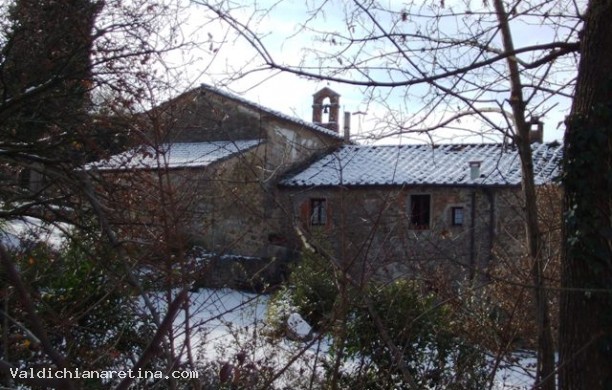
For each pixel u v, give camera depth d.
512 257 7.40
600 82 4.74
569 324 4.74
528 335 5.66
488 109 5.29
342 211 4.31
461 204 17.19
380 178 17.92
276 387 4.67
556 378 5.19
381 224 4.58
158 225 4.21
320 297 5.35
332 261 4.02
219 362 4.53
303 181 17.42
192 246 4.29
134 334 4.80
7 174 6.52
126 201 4.90
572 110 4.90
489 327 5.65
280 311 5.53
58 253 5.73
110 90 5.84
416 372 5.59
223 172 4.99
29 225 6.49
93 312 4.90
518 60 5.15
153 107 4.69
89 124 5.76
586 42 4.83
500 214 16.27
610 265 4.67
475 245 16.27
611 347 4.57
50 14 5.86
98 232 5.35
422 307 5.52
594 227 4.67
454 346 5.66
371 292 5.21
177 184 4.70
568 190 4.86
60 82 5.94
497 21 5.04
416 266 5.91
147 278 4.24
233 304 6.04
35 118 6.20
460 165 18.31
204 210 4.68
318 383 4.88
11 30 6.08
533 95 5.39
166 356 3.28
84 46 5.76
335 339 4.89
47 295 4.98
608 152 4.73
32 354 4.05
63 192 5.86
